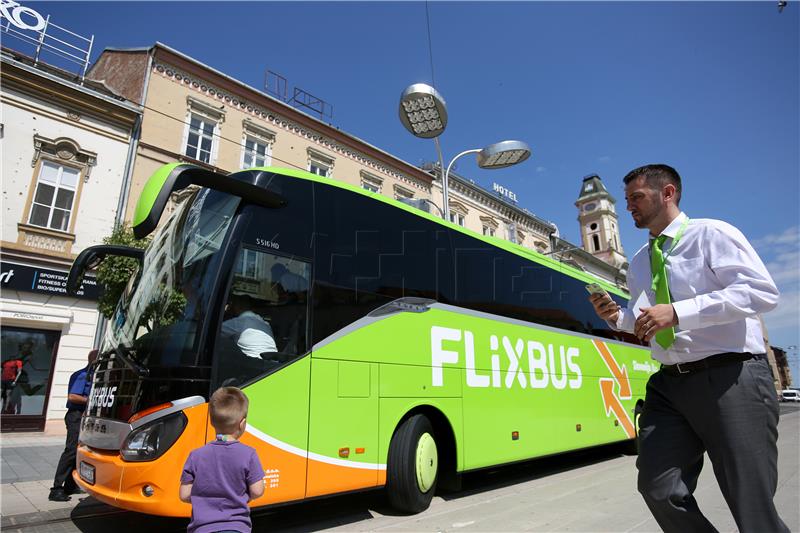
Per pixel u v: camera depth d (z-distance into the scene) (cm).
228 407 278
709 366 223
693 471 234
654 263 256
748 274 217
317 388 470
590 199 5794
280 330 458
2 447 1047
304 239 505
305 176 536
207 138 1784
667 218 260
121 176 1531
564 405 823
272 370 438
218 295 421
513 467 952
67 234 1401
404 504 538
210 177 435
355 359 512
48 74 1415
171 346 406
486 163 1298
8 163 1341
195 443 377
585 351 921
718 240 233
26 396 1305
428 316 615
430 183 2675
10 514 555
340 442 476
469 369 650
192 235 486
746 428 212
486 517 531
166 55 1709
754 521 205
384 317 558
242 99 1905
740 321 226
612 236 5600
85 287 1407
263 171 500
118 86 1769
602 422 923
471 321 677
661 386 246
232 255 440
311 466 446
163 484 361
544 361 801
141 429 377
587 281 1019
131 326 464
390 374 544
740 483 210
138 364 411
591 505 579
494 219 3100
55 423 1323
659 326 214
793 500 570
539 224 3531
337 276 523
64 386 1352
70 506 590
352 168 2272
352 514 562
